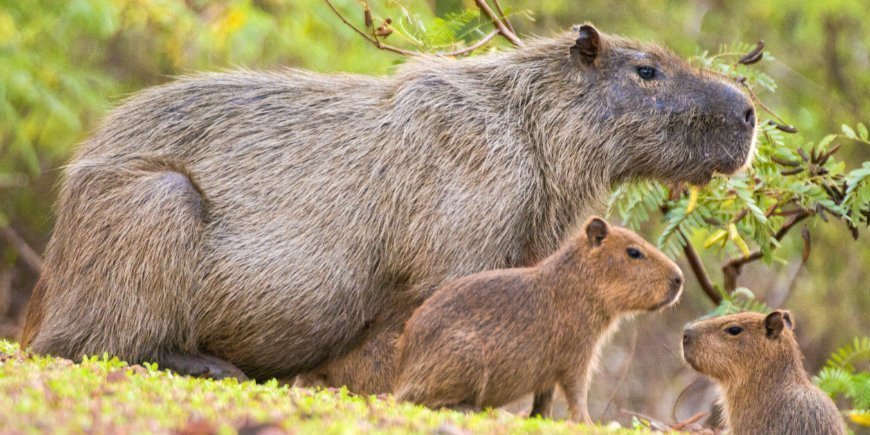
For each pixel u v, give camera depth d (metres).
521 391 9.02
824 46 22.30
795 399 9.13
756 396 9.31
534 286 9.05
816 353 20.95
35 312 10.85
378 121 10.87
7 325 20.55
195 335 10.50
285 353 10.70
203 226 10.48
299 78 11.34
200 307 10.48
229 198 10.61
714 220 12.44
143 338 10.23
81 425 6.21
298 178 10.70
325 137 10.84
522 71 11.20
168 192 10.30
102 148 10.95
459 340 8.74
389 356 10.77
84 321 10.21
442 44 13.23
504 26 13.18
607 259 9.13
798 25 21.95
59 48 20.27
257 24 20.38
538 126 11.08
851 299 20.69
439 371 8.74
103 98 20.58
